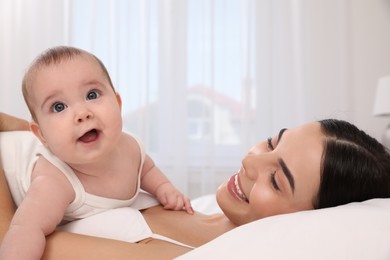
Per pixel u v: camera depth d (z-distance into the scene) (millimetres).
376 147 793
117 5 2736
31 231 601
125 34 2760
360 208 617
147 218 804
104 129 699
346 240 532
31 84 695
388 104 2328
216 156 2799
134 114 2775
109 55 2730
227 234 582
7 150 840
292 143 769
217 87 2779
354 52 2826
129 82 2762
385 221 571
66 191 718
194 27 2771
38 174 728
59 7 2748
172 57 2729
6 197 745
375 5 2818
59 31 2756
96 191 779
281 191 749
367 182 730
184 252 598
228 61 2775
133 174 871
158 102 2773
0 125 949
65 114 677
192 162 2812
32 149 858
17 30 2762
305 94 2734
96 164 772
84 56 730
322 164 726
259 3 2736
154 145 2779
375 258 516
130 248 585
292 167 743
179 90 2742
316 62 2746
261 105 2746
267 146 857
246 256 516
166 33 2750
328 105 2742
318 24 2740
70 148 682
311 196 729
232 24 2760
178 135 2738
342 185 720
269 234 553
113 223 718
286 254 515
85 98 701
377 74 2826
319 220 574
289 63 2746
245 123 2730
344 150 735
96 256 565
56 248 601
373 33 2828
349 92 2744
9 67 2766
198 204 1492
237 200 838
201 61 2764
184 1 2715
